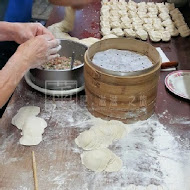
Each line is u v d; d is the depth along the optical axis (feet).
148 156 3.75
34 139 3.93
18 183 3.43
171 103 4.63
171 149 3.85
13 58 3.89
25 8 6.32
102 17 6.84
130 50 4.61
